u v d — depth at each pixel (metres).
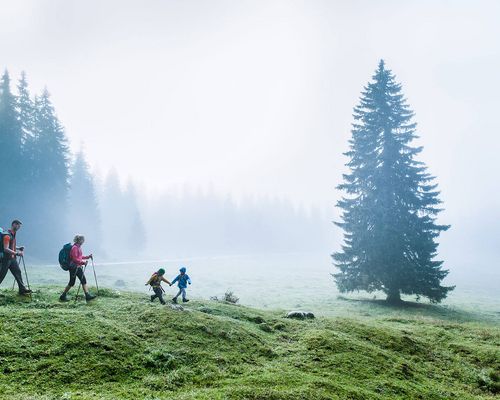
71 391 6.12
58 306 10.37
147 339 8.50
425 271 26.55
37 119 52.09
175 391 6.63
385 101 30.50
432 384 9.13
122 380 6.79
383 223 27.55
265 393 6.68
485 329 15.99
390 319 17.50
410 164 29.61
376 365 9.27
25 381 6.20
